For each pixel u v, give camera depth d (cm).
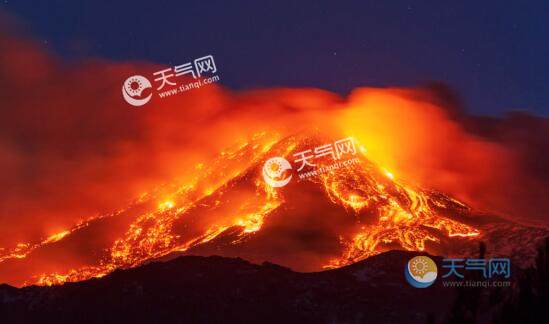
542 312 3938
